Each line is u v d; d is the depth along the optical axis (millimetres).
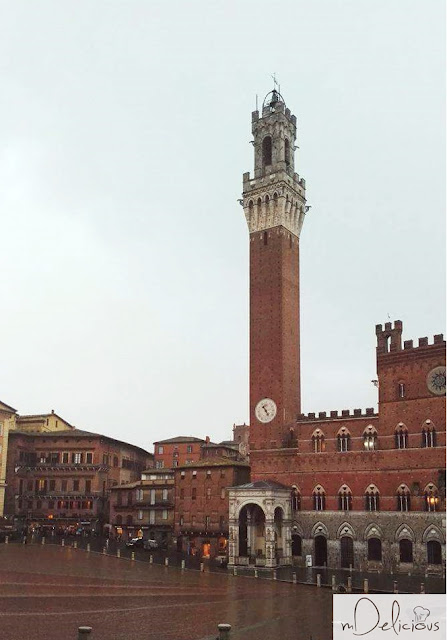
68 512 161125
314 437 119062
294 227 136250
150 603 67812
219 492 134250
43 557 108812
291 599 75438
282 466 121250
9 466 160500
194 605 68062
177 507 139250
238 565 111750
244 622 59375
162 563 110562
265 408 125438
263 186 134250
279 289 129000
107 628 54031
